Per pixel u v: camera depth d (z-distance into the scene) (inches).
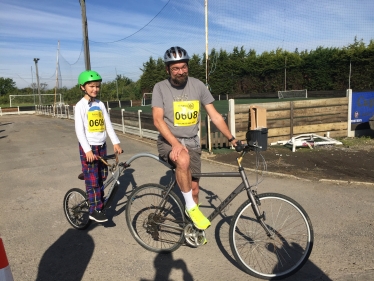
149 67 1505.9
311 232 107.6
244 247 120.0
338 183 202.7
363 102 370.9
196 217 113.0
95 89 139.3
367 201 170.9
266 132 109.0
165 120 121.5
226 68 1411.2
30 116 1182.3
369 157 274.4
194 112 119.9
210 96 123.3
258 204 110.3
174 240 127.7
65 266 119.6
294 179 213.5
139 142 394.0
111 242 137.5
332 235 134.7
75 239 141.1
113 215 166.4
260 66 1331.2
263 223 110.3
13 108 1427.2
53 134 516.7
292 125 344.5
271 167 248.2
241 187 112.3
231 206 168.9
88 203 144.9
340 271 110.3
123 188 208.1
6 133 563.2
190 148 121.3
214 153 303.1
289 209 114.7
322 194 183.3
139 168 256.4
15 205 184.7
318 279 106.8
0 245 67.5
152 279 110.5
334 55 1069.1
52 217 166.2
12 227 154.8
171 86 119.2
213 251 126.8
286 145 332.5
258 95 1328.7
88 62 545.6
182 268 116.3
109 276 112.7
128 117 472.1
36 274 114.8
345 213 156.2
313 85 1160.8
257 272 108.7
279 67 1267.2
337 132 366.9
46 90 1823.3
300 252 116.3
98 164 142.3
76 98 1518.2
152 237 130.0
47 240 140.6
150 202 131.9
